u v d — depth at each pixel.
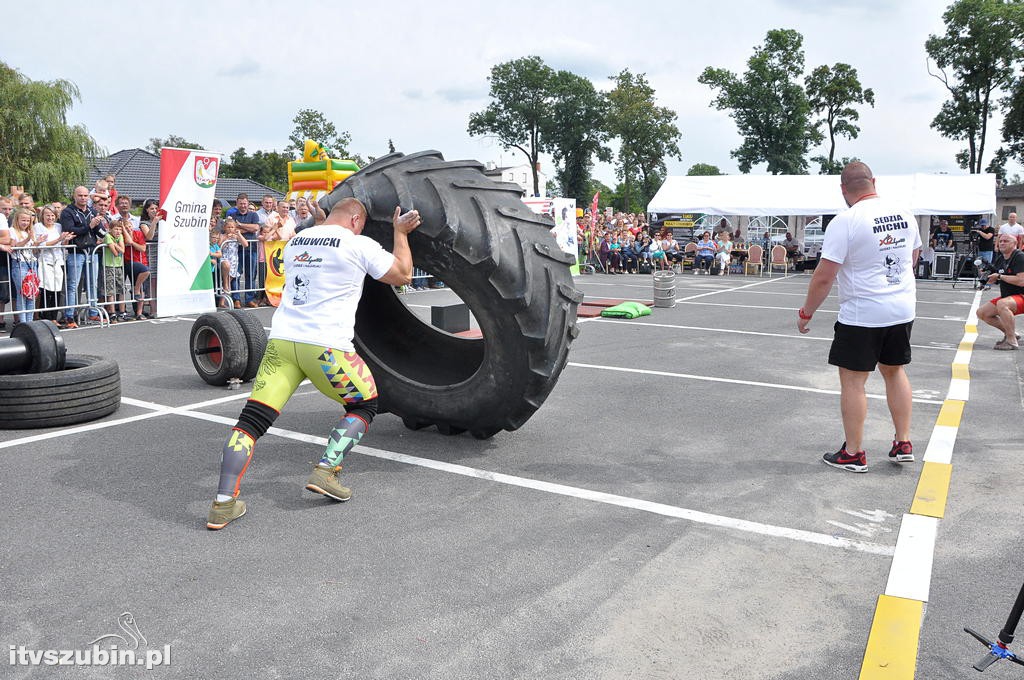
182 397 6.41
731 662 2.67
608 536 3.70
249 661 2.63
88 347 8.80
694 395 6.70
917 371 7.91
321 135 50.88
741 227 26.55
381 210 4.56
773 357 8.64
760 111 63.22
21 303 9.62
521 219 4.66
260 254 12.76
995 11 52.41
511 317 4.54
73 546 3.51
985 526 3.86
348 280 3.88
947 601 3.10
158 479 4.40
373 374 5.32
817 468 4.73
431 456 4.90
